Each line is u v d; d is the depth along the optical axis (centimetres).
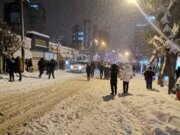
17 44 2831
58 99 1294
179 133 707
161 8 1962
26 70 3206
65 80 2461
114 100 1320
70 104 1165
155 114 978
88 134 704
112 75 1555
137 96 1484
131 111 1034
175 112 995
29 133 696
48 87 1795
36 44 4084
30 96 1347
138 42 5525
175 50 1714
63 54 5653
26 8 5725
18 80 2102
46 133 699
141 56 5328
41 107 1070
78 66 4009
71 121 846
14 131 714
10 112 955
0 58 2812
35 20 6575
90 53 8144
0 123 798
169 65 1716
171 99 1382
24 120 842
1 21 2769
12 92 1451
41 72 2552
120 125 809
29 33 3931
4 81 1978
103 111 1026
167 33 1872
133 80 2898
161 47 2147
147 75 1936
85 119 880
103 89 1825
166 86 2208
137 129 764
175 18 1847
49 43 4797
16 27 4903
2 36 2697
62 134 695
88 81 2478
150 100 1330
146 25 3272
